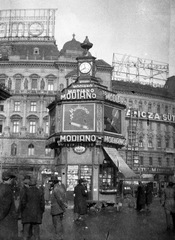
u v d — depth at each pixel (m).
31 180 8.96
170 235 10.94
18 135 57.91
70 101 24.41
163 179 59.94
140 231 11.76
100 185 24.23
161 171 60.12
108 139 24.05
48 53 61.62
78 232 11.40
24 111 58.88
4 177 8.22
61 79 59.22
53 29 63.38
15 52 61.91
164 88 62.53
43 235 10.80
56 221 10.20
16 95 59.09
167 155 61.44
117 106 25.67
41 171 55.78
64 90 24.91
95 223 13.81
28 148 57.69
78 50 60.12
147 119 57.22
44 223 13.91
